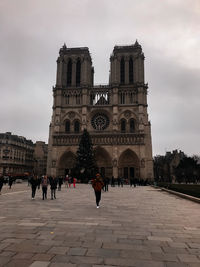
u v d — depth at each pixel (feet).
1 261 23.75
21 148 439.22
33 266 22.62
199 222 44.70
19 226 39.29
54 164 301.63
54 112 327.06
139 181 255.70
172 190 134.21
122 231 36.76
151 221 45.27
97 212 55.47
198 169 383.24
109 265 23.18
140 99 313.94
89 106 325.21
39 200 82.48
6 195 102.53
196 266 23.17
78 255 25.73
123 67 341.21
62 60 344.28
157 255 26.14
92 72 395.75
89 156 269.23
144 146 294.46
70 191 133.69
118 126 314.14
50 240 31.12
